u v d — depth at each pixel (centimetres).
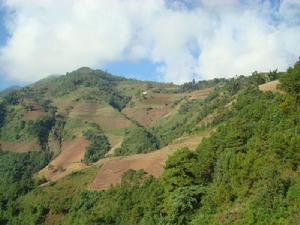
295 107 6962
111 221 10425
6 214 14200
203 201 6738
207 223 6053
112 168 15425
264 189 5059
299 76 7300
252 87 14800
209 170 7606
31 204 14250
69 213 12862
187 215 6850
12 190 15762
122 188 11756
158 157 14675
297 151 5347
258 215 4928
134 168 14725
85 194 13388
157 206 8238
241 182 5903
